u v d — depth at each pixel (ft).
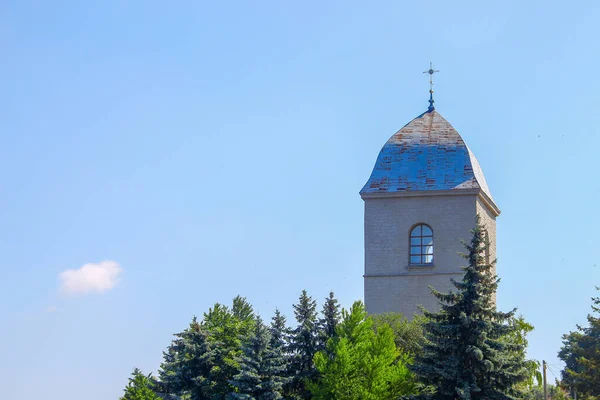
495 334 193.26
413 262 256.73
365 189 260.01
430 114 274.77
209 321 241.14
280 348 213.87
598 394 231.50
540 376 267.18
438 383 192.03
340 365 200.34
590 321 240.12
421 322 228.22
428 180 258.37
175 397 214.69
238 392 211.41
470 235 253.03
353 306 211.82
